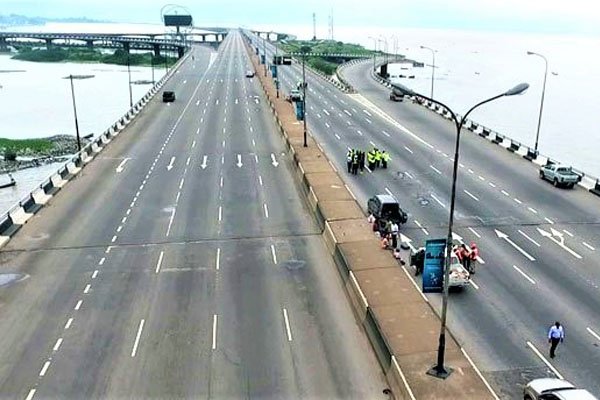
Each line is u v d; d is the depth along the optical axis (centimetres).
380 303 2702
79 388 2225
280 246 3575
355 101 9800
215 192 4675
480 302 2864
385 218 3803
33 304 2869
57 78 18488
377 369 2338
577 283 3088
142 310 2803
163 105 9169
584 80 18525
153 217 4088
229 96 10050
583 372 2305
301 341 2533
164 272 3212
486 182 4984
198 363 2375
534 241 3656
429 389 2086
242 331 2609
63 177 5084
